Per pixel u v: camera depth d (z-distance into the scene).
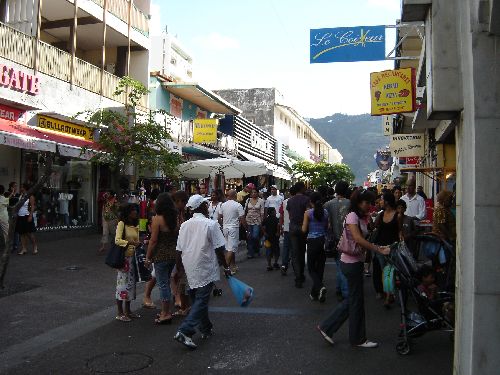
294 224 9.70
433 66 4.27
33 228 12.84
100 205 18.47
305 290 9.43
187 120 25.67
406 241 6.99
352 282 5.97
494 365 3.84
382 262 7.95
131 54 21.69
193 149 24.42
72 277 10.12
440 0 4.28
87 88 17.34
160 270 7.04
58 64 15.92
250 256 13.98
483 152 3.93
